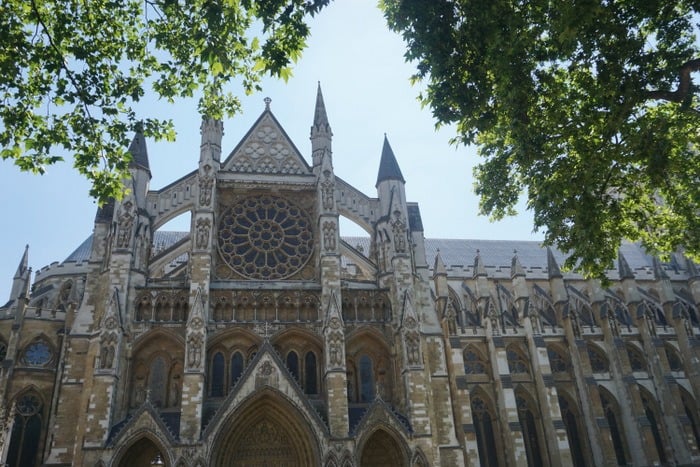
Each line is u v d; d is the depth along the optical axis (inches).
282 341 1968.5
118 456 1636.3
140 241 2000.5
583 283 3486.7
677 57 986.1
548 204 1206.9
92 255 2036.2
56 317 2512.3
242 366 1913.1
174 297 1939.0
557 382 2923.2
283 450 1807.3
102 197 1101.7
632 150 1070.4
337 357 1870.1
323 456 1729.8
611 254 1233.4
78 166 1095.6
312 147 2347.4
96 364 1748.3
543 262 3651.6
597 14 888.3
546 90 1107.9
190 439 1686.8
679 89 945.5
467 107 1080.8
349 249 2230.6
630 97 983.0
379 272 2156.7
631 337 3127.5
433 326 2122.3
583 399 2834.6
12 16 1045.2
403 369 1936.5
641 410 2802.7
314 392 1931.6
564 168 1144.8
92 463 1622.8
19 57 1016.9
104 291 1932.8
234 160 2290.8
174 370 1875.0
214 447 1689.2
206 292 1905.8
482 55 1034.1
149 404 1711.4
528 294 3129.9
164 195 2149.4
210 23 993.5
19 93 1039.6
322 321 1968.5
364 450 1870.1
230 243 2128.4
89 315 1943.9
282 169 2305.6
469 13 1010.7
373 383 1991.9
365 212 2287.2
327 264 2025.1
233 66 1146.7
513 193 1360.7
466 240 3806.6
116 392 1760.6
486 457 2684.5
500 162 1347.2
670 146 1069.8
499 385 2711.6
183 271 2356.1
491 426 2746.1
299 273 2124.8
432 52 1056.8
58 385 2301.9
